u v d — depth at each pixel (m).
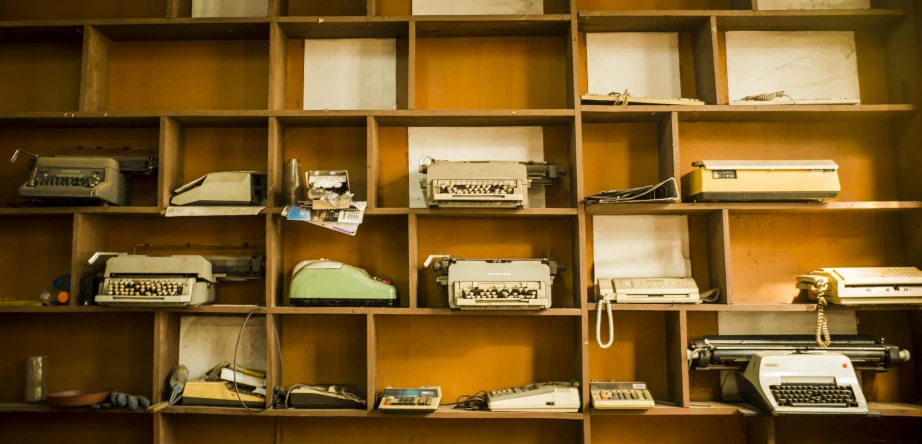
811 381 2.58
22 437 2.94
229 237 3.02
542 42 3.10
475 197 2.65
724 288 2.73
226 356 2.94
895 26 2.98
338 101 3.07
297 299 2.77
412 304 2.72
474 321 2.95
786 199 2.72
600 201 2.72
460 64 3.09
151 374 2.94
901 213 2.97
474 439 2.91
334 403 2.70
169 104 3.09
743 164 2.70
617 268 2.96
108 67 3.09
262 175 2.89
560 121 2.94
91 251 2.88
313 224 3.02
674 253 2.96
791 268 2.96
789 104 2.80
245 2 3.11
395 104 3.06
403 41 3.10
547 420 2.91
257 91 3.09
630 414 2.69
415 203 3.00
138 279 2.70
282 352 2.94
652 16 2.86
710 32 2.88
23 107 3.10
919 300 2.64
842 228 2.99
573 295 2.93
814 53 3.06
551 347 2.93
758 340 2.80
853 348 2.70
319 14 3.13
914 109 2.80
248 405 2.75
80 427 2.94
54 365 2.95
